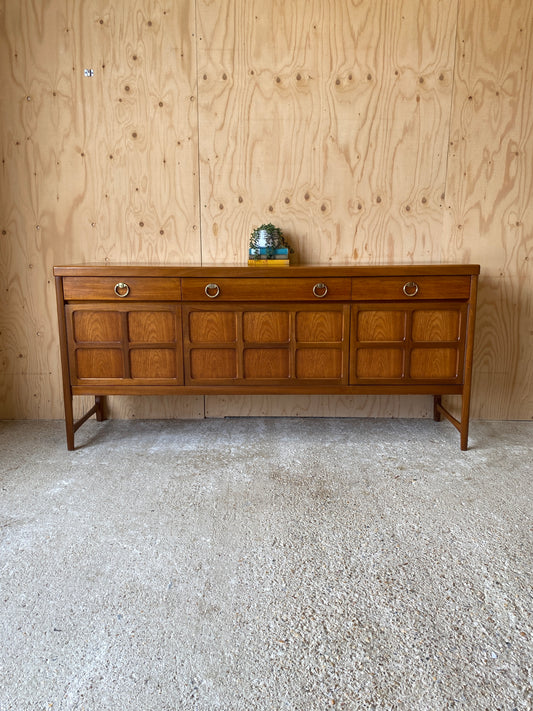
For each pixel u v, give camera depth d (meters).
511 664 1.21
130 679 1.17
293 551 1.65
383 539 1.71
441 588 1.47
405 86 2.60
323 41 2.58
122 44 2.59
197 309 2.36
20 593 1.45
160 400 2.90
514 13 2.52
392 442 2.56
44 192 2.71
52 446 2.53
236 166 2.69
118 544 1.69
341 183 2.69
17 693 1.13
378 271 2.30
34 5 2.55
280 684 1.15
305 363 2.41
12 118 2.64
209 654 1.24
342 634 1.30
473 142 2.63
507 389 2.84
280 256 2.56
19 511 1.90
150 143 2.67
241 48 2.59
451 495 2.01
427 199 2.69
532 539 1.71
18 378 2.87
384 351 2.39
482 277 2.75
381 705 1.10
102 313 2.37
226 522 1.82
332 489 2.07
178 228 2.75
